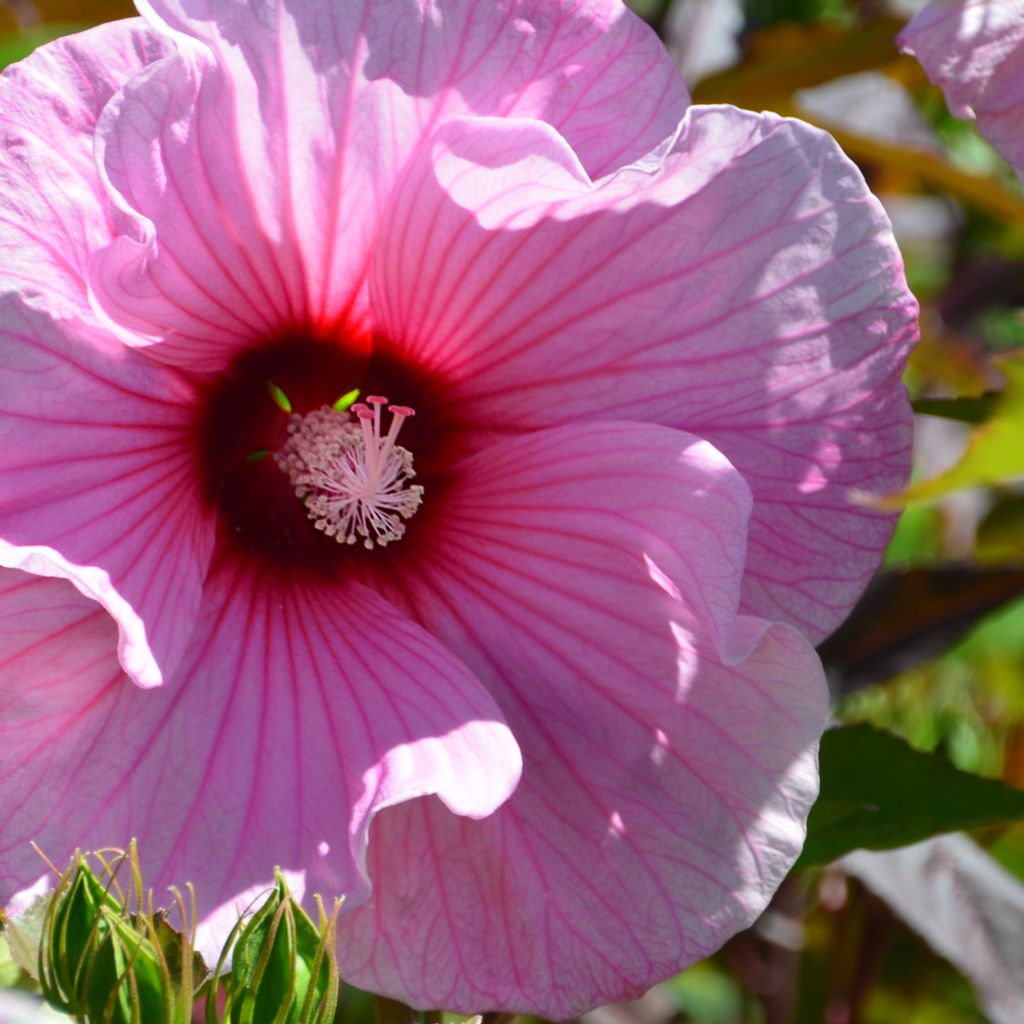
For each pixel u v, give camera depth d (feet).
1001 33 2.02
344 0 1.96
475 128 1.94
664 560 1.99
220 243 1.98
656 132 2.01
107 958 1.75
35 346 1.89
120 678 1.93
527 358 2.06
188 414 2.04
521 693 2.04
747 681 1.99
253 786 1.94
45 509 1.90
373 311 2.09
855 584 2.03
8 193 1.88
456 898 1.99
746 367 2.02
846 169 1.99
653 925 1.99
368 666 2.02
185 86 1.90
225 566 2.06
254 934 1.77
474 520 2.10
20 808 1.90
